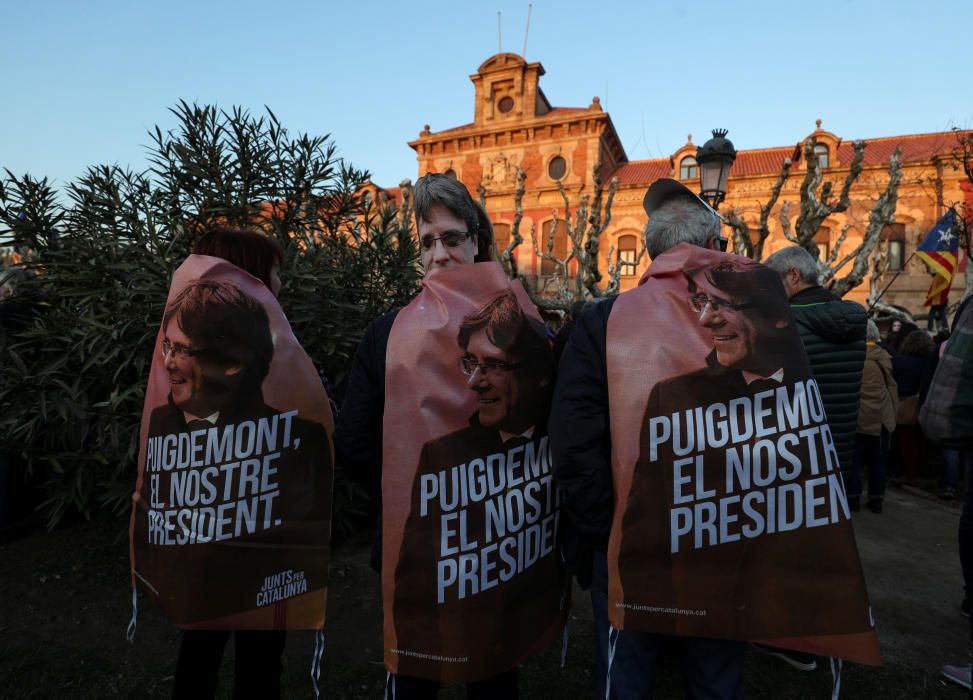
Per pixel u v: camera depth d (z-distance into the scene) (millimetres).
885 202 7289
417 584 1381
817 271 2531
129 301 3295
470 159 24516
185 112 3533
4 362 3469
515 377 1444
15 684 2305
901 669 2545
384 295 4383
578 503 1365
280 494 1643
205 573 1548
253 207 3721
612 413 1350
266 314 1665
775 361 1301
